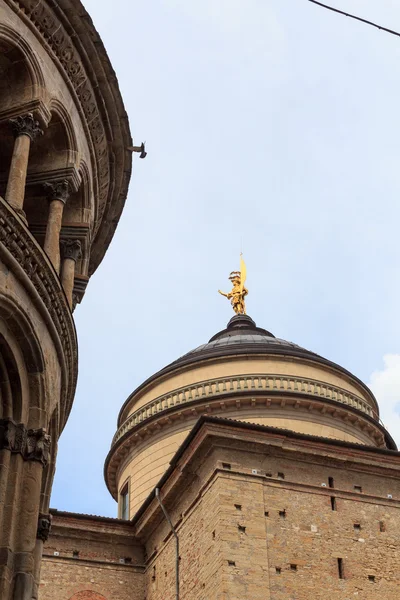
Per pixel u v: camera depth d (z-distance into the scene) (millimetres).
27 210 24953
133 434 44781
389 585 32781
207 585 31828
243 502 32688
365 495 34844
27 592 17172
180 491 36219
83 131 25234
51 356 20578
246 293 57625
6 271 18828
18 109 22109
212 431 33562
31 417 19391
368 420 43938
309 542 32719
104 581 38438
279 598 30875
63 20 23547
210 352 46969
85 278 25531
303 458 34844
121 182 28594
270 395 42250
